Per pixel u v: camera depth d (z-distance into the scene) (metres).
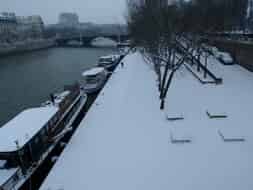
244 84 25.80
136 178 11.65
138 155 13.50
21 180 12.52
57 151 16.42
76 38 114.50
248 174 11.41
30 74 51.28
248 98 21.34
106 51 91.81
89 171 12.42
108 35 109.19
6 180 11.67
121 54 62.78
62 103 20.12
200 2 30.44
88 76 31.48
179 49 34.59
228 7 40.66
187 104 20.55
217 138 14.79
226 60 35.06
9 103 32.66
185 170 11.97
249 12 54.25
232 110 18.75
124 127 17.09
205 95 22.69
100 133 16.45
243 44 33.00
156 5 23.00
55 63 65.50
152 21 23.50
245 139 14.45
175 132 15.59
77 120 22.47
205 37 42.53
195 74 29.75
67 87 30.27
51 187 11.42
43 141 14.91
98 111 20.56
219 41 42.97
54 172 12.51
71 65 61.44
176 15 24.91
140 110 19.98
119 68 40.81
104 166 12.74
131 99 22.94
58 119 17.78
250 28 53.78
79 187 11.34
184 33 32.81
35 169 13.48
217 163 12.35
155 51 25.47
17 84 42.75
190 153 13.36
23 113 16.89
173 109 19.52
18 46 96.56
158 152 13.66
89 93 30.50
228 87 24.98
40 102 32.81
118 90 27.00
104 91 27.02
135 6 40.47
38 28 152.62
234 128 15.74
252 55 30.50
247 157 12.73
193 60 34.69
